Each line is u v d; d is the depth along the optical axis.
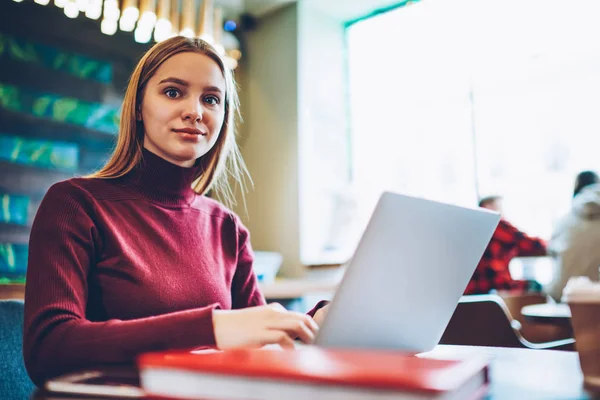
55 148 2.81
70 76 2.89
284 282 2.89
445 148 3.53
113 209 0.97
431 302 0.75
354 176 3.85
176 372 0.46
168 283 0.96
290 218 3.54
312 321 0.63
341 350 0.57
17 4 2.71
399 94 3.72
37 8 2.79
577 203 2.49
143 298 0.92
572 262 2.43
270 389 0.43
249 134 3.87
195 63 1.00
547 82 3.16
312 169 3.62
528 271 3.18
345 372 0.42
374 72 3.84
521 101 3.25
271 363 0.46
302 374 0.41
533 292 2.63
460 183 3.46
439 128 3.56
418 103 3.64
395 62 3.74
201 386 0.45
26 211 2.70
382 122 3.79
